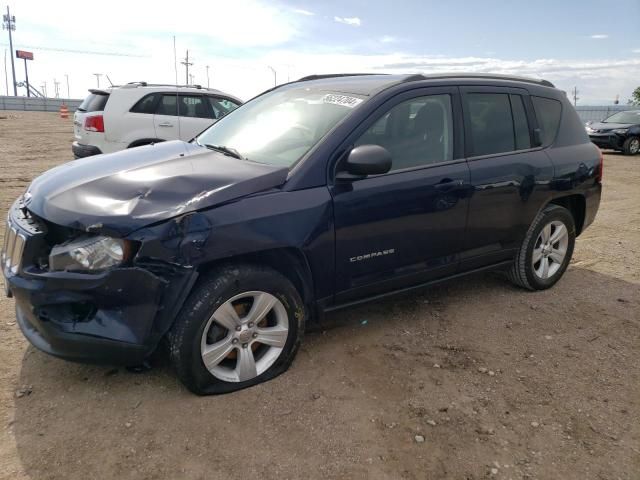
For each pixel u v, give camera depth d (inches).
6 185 343.9
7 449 97.4
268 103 159.0
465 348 142.9
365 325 153.8
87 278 100.3
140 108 352.8
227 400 114.7
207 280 109.9
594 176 188.1
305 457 99.5
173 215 103.3
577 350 144.5
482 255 160.6
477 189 150.4
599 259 224.4
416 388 123.1
